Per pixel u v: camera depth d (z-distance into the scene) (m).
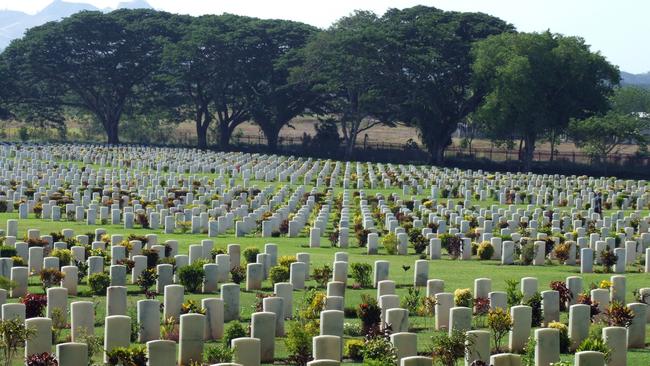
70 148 126.62
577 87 125.75
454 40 134.88
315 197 78.69
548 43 124.88
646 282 44.06
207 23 154.25
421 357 25.27
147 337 30.73
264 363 29.17
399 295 39.34
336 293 36.31
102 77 152.75
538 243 50.34
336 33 138.25
